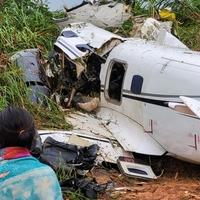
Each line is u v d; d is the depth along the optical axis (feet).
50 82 39.47
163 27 39.73
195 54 34.50
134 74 34.68
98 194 28.63
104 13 48.80
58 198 13.87
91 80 38.06
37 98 37.91
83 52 37.76
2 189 13.76
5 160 14.11
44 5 51.44
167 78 32.48
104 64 37.27
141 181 31.63
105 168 32.48
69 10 49.16
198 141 30.58
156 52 34.68
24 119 14.46
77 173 29.63
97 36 39.06
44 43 45.60
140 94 33.96
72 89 38.17
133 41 38.24
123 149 33.45
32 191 13.78
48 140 30.53
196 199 28.50
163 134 32.53
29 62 39.96
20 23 46.91
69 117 36.76
